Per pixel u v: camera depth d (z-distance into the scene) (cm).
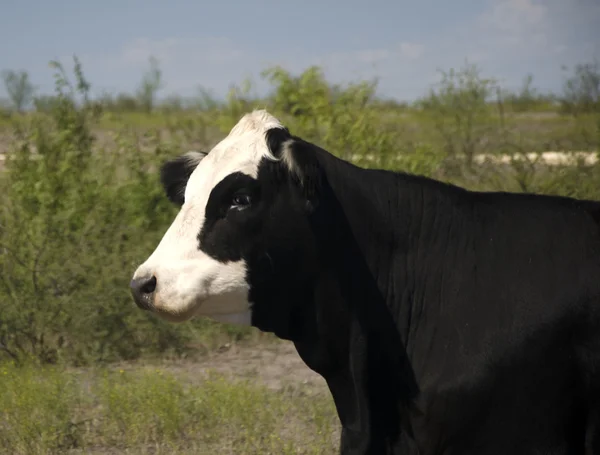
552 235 622
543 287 607
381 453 640
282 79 1716
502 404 602
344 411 660
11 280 1307
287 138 632
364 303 643
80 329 1273
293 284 636
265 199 623
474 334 614
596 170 1739
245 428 966
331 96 1720
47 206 1470
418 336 634
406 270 646
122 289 1294
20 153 1642
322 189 634
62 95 1691
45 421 955
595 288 598
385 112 1817
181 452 912
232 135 641
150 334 1309
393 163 1681
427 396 620
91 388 1092
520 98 3453
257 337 1388
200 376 1183
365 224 648
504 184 1762
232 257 622
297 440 942
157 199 1527
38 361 1206
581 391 598
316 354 652
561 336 596
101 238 1382
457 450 614
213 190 623
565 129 3005
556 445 600
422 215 653
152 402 978
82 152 1658
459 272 635
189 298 615
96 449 943
